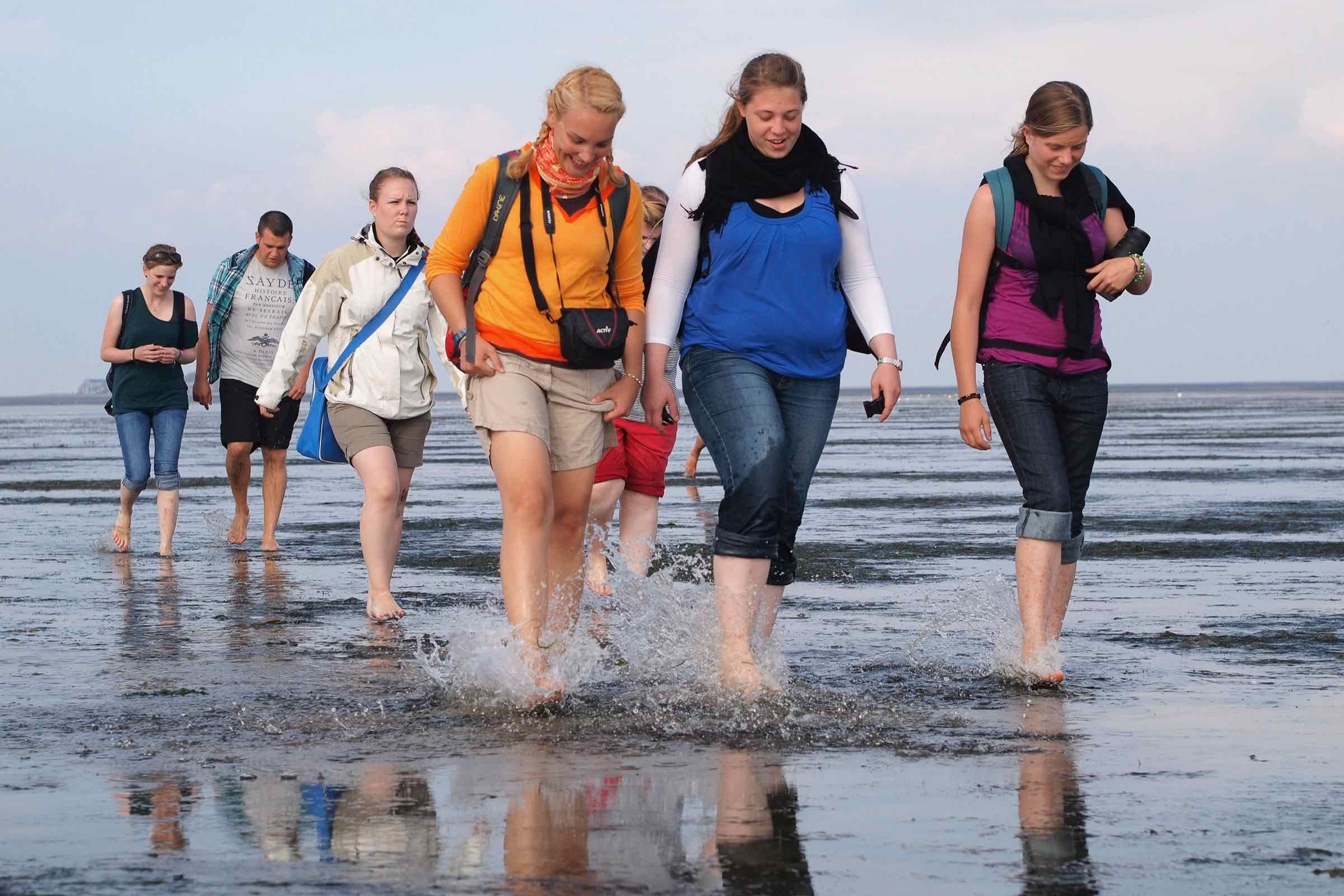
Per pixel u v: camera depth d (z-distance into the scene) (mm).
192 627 10336
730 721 6852
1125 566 13914
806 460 8016
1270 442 45562
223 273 15914
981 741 6418
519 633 7309
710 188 7785
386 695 7605
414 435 11359
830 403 8078
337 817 5160
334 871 4531
